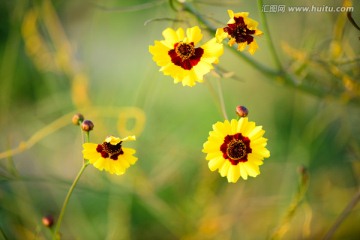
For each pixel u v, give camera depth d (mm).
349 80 636
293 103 764
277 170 742
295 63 651
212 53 511
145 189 712
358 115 721
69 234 724
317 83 660
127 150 522
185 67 514
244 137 517
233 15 510
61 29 768
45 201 741
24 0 750
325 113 724
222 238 714
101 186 707
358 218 713
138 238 726
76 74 755
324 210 723
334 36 630
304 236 685
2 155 629
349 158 700
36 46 757
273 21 738
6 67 768
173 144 745
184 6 575
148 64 742
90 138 744
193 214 716
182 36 517
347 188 735
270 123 759
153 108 753
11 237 688
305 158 719
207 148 516
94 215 735
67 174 759
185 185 733
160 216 715
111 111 740
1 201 685
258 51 750
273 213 727
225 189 733
